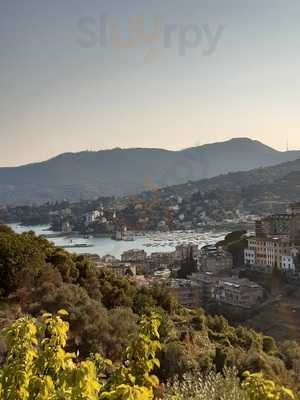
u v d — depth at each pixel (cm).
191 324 5484
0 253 4291
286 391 846
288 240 14362
